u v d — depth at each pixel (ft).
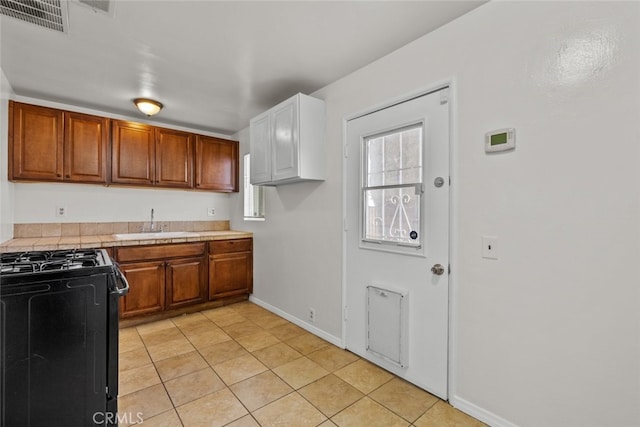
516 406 4.88
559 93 4.42
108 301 4.43
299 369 7.04
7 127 8.30
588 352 4.21
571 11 4.31
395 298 6.57
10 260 5.00
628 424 3.93
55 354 4.07
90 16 5.53
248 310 11.20
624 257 3.93
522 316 4.80
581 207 4.25
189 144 11.76
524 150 4.75
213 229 13.50
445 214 5.81
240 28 5.94
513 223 4.88
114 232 11.10
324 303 8.69
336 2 5.18
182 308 10.69
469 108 5.41
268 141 9.14
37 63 7.31
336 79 8.13
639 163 3.82
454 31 5.63
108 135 9.97
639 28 3.81
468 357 5.47
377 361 7.21
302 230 9.50
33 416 3.95
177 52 6.82
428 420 5.33
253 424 5.24
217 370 6.98
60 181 9.14
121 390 6.19
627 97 3.90
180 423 5.24
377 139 7.19
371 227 7.32
